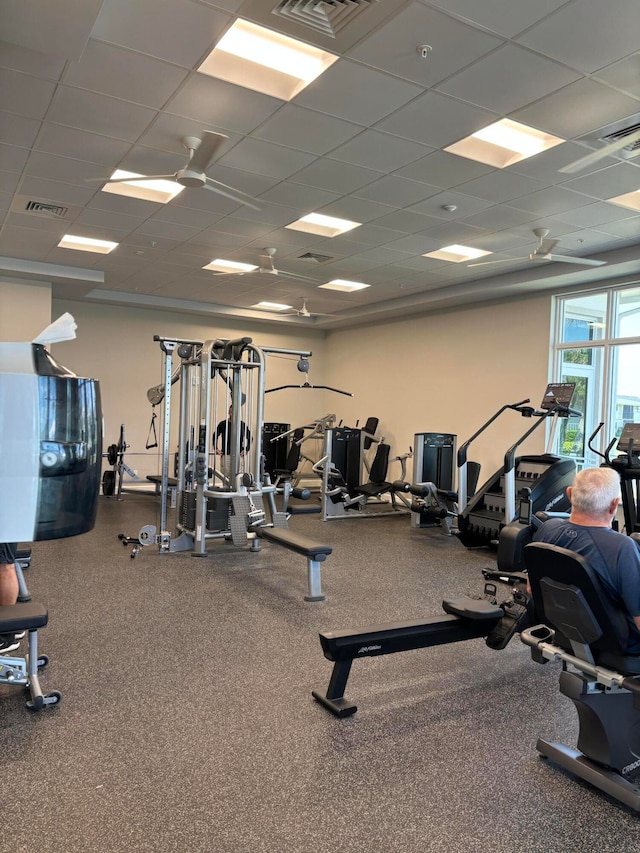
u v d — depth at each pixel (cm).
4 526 129
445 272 723
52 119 360
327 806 202
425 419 912
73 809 197
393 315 957
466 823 196
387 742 245
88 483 141
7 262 704
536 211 508
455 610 297
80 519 139
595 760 218
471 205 496
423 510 704
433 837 188
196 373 625
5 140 390
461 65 298
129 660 318
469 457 827
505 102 333
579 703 218
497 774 224
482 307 818
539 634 243
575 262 573
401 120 356
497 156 412
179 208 516
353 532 702
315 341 1153
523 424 753
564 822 197
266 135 378
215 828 190
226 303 972
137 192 491
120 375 964
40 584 449
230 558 545
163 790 209
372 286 812
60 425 134
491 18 262
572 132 366
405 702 281
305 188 466
